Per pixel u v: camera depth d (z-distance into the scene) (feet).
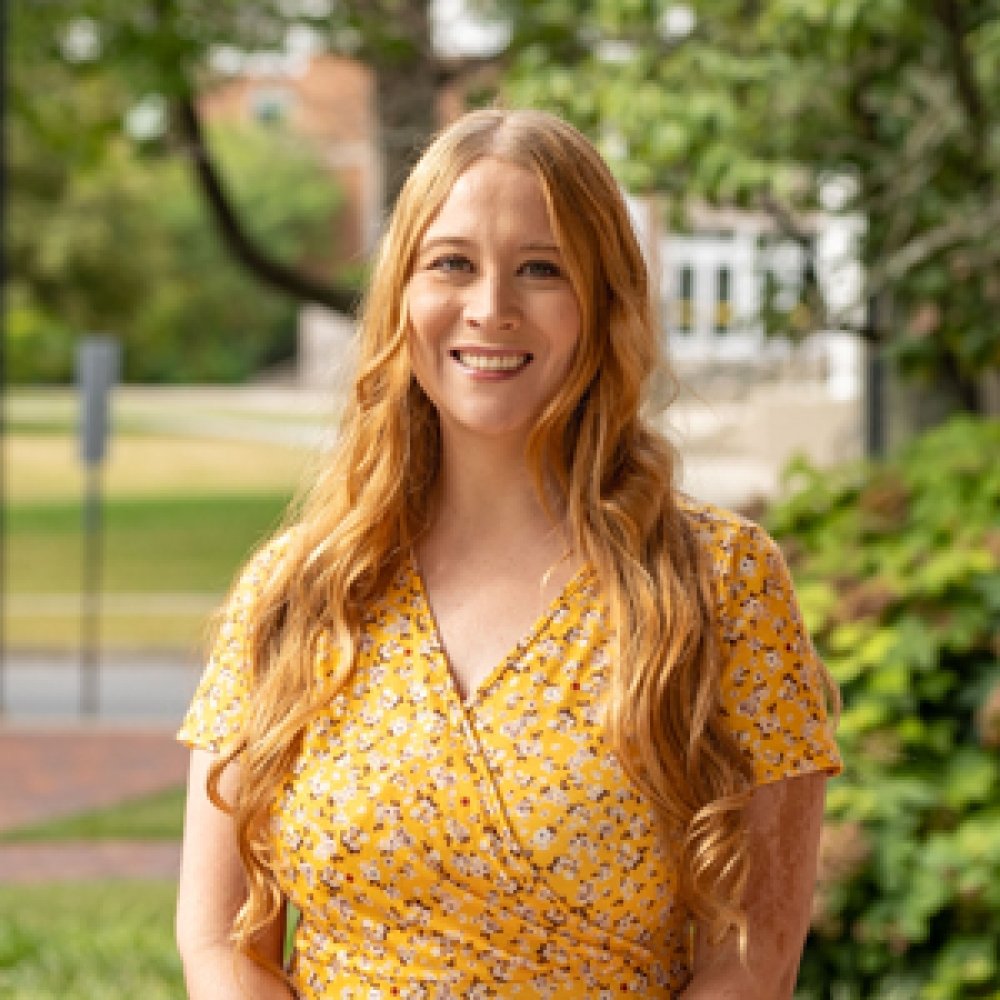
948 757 19.53
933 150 29.14
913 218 29.22
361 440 9.37
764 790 8.87
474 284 9.00
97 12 47.16
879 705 19.51
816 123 29.99
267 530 9.95
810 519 22.31
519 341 8.98
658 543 8.87
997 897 18.62
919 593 19.77
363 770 8.75
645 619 8.66
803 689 8.91
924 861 18.85
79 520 96.99
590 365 9.06
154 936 25.53
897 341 29.71
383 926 8.75
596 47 35.09
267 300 235.61
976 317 29.12
